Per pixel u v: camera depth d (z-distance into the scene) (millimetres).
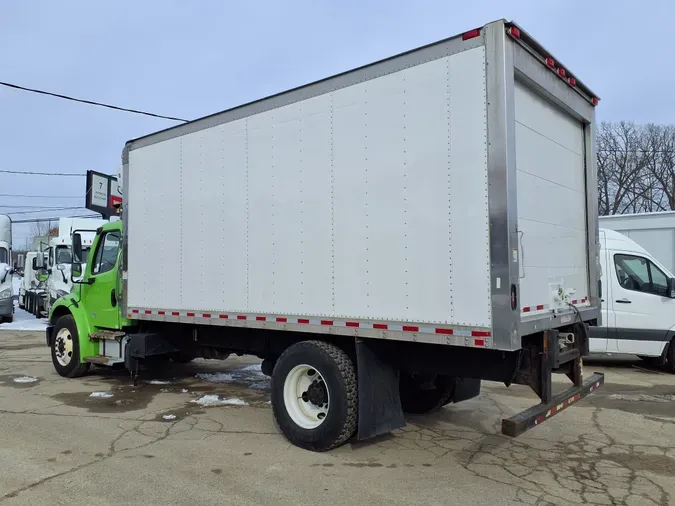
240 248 5789
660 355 9258
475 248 4051
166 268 6707
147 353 7414
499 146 3932
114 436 5535
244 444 5285
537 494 4086
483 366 4613
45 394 7516
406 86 4477
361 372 4832
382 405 4988
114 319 7898
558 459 4895
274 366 6000
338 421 4848
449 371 4797
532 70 4402
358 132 4781
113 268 7961
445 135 4230
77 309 8555
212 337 7086
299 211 5230
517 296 3926
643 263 9508
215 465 4695
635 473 4543
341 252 4879
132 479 4363
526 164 4488
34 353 11906
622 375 9164
